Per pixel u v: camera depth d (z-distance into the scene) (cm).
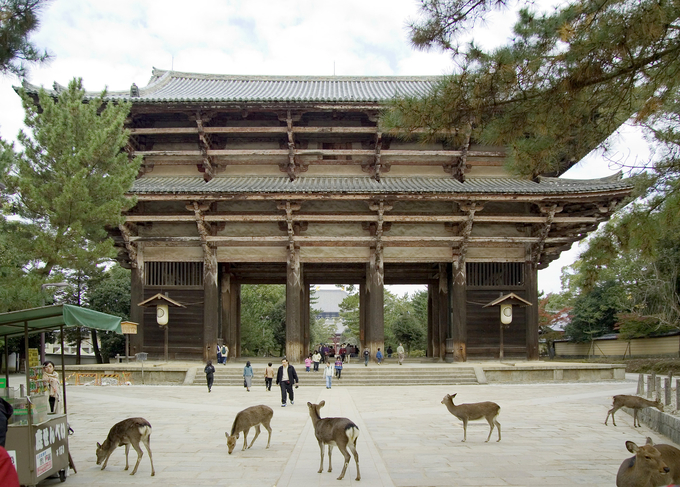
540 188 3881
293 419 2089
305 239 4100
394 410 2353
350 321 9850
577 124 1175
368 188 3831
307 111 4016
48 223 2702
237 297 5069
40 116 2803
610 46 1035
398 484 1187
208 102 3847
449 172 4297
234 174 4278
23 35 1205
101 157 2773
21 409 1195
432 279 5016
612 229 1184
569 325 7088
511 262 4203
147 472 1298
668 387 1989
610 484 1191
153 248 4125
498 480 1221
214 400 2730
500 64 1105
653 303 5047
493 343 4122
